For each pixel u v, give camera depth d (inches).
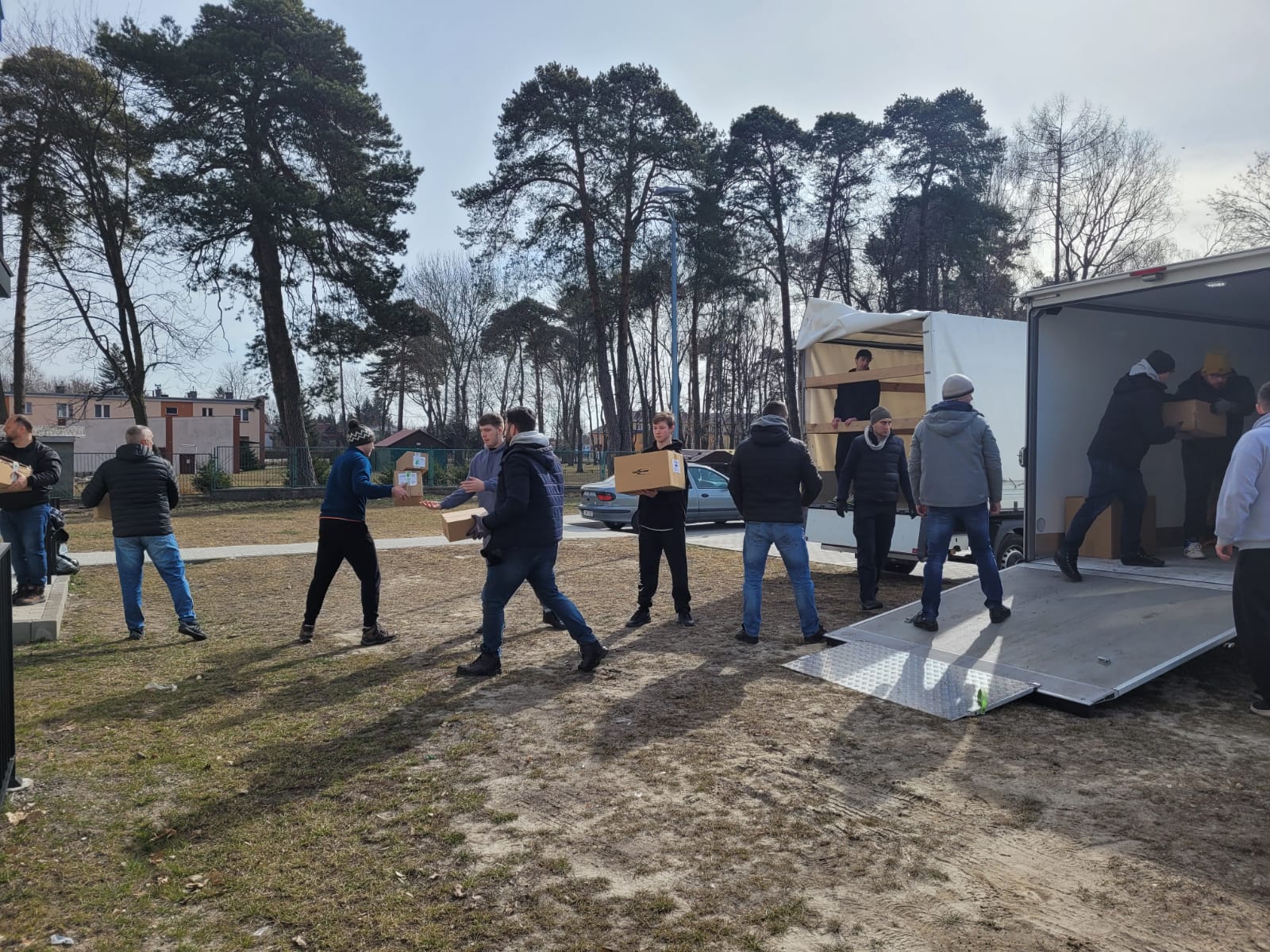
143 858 129.7
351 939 107.8
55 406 2225.6
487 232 1204.5
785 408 261.0
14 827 140.2
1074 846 128.8
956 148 1288.1
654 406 2164.1
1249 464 180.2
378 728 187.3
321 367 1081.4
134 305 1012.5
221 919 113.0
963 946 104.0
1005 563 375.9
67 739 181.5
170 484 277.6
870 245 1414.9
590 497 656.4
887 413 308.7
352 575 420.2
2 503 300.0
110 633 287.3
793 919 110.8
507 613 317.4
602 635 276.1
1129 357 315.6
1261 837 130.1
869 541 309.7
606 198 1187.3
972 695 195.9
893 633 244.4
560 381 2329.0
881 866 124.1
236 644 270.2
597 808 145.9
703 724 186.4
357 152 1012.5
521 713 196.2
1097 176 1330.0
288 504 1003.3
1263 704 187.2
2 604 147.2
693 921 110.8
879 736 177.2
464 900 116.9
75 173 943.7
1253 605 183.5
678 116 1173.1
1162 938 104.6
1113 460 262.2
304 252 986.7
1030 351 289.3
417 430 1941.4
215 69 939.3
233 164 962.7
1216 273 233.3
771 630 279.7
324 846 133.3
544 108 1149.7
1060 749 168.6
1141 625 217.5
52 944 107.0
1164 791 147.6
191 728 188.2
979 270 1323.8
